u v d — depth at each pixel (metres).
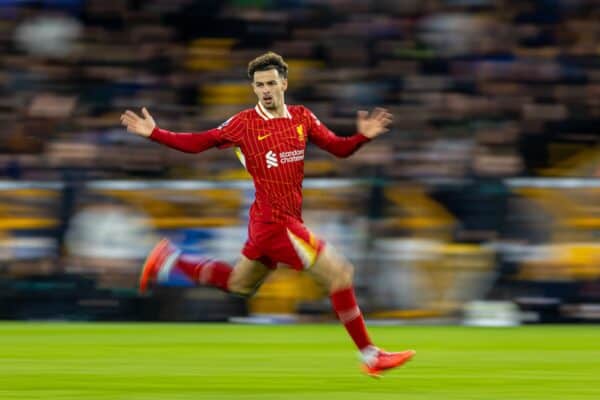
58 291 32.66
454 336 29.42
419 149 36.62
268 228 18.64
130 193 32.25
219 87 41.00
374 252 32.28
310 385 19.23
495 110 39.44
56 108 39.84
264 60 18.44
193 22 42.53
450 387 19.09
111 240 32.44
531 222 32.34
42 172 34.22
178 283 32.72
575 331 30.86
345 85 40.31
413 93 40.03
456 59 41.00
